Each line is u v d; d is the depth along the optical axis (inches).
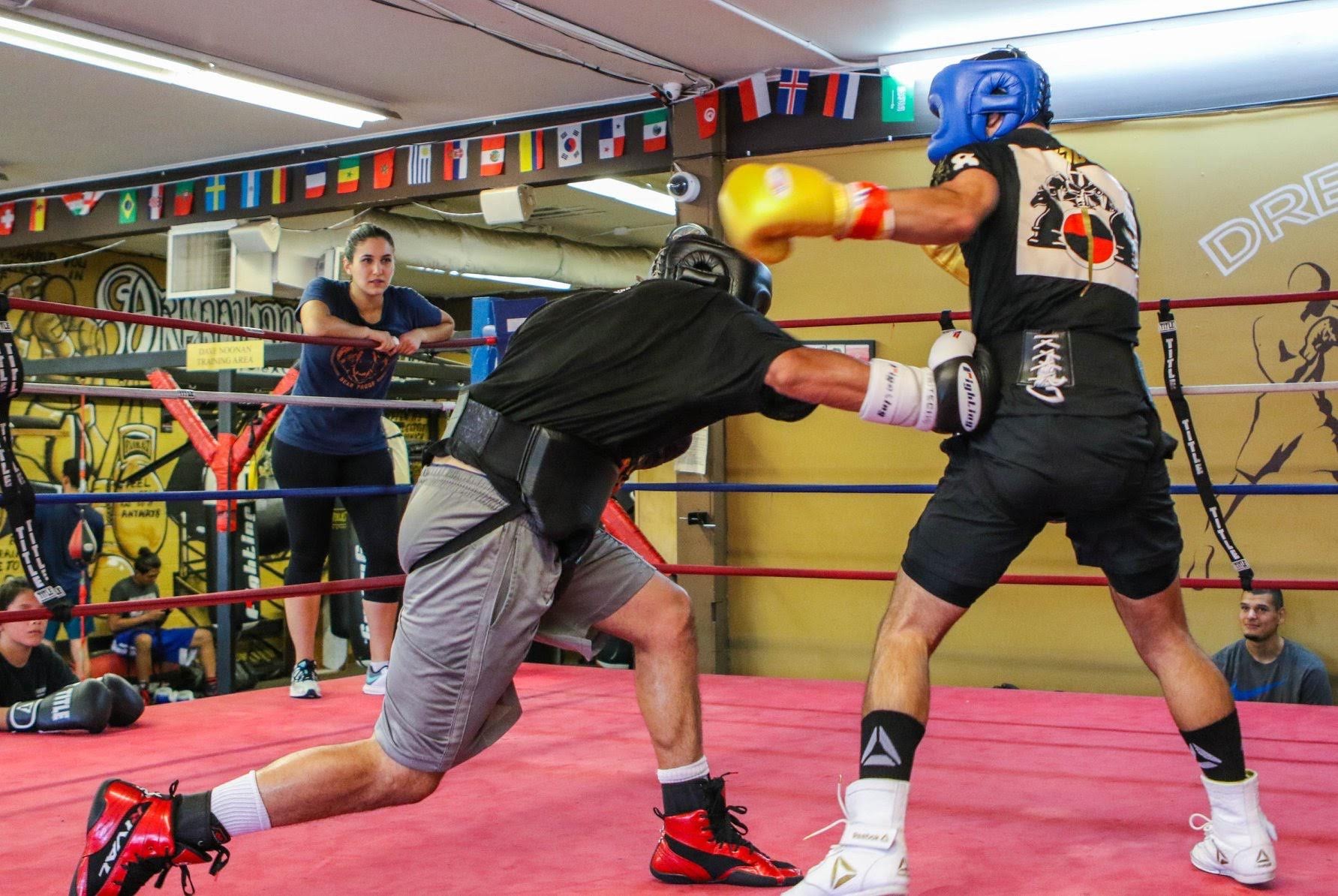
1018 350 68.1
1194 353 181.8
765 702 143.0
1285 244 177.5
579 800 98.0
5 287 324.8
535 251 314.5
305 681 150.8
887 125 199.0
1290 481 176.2
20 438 298.8
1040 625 189.0
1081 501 67.1
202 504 316.5
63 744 122.1
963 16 179.5
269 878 78.1
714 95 209.6
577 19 182.7
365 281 145.2
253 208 263.6
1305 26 175.0
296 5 181.3
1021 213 68.3
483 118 237.8
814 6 175.9
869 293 200.4
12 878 78.6
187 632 285.3
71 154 262.2
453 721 68.9
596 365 69.0
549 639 77.3
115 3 182.5
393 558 151.6
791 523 206.7
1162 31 181.3
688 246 74.4
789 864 75.7
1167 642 75.4
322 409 145.3
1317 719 127.5
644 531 211.6
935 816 91.7
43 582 100.7
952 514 69.0
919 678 67.4
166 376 186.7
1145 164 185.0
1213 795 75.2
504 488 68.4
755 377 65.8
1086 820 90.0
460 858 82.2
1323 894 72.6
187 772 109.7
